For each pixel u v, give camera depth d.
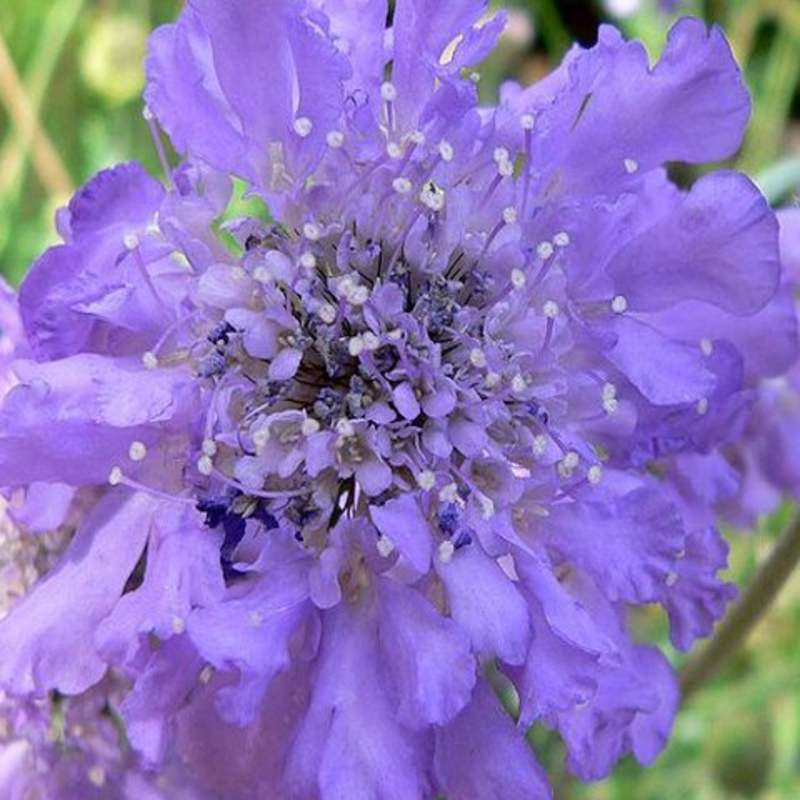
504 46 0.19
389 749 0.07
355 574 0.08
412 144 0.08
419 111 0.08
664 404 0.08
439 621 0.08
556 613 0.08
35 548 0.09
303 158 0.08
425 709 0.07
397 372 0.08
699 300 0.08
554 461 0.08
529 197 0.08
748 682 0.16
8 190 0.18
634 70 0.08
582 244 0.08
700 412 0.08
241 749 0.08
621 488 0.08
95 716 0.10
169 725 0.08
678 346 0.08
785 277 0.11
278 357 0.08
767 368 0.09
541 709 0.07
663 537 0.08
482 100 0.19
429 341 0.08
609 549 0.08
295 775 0.08
